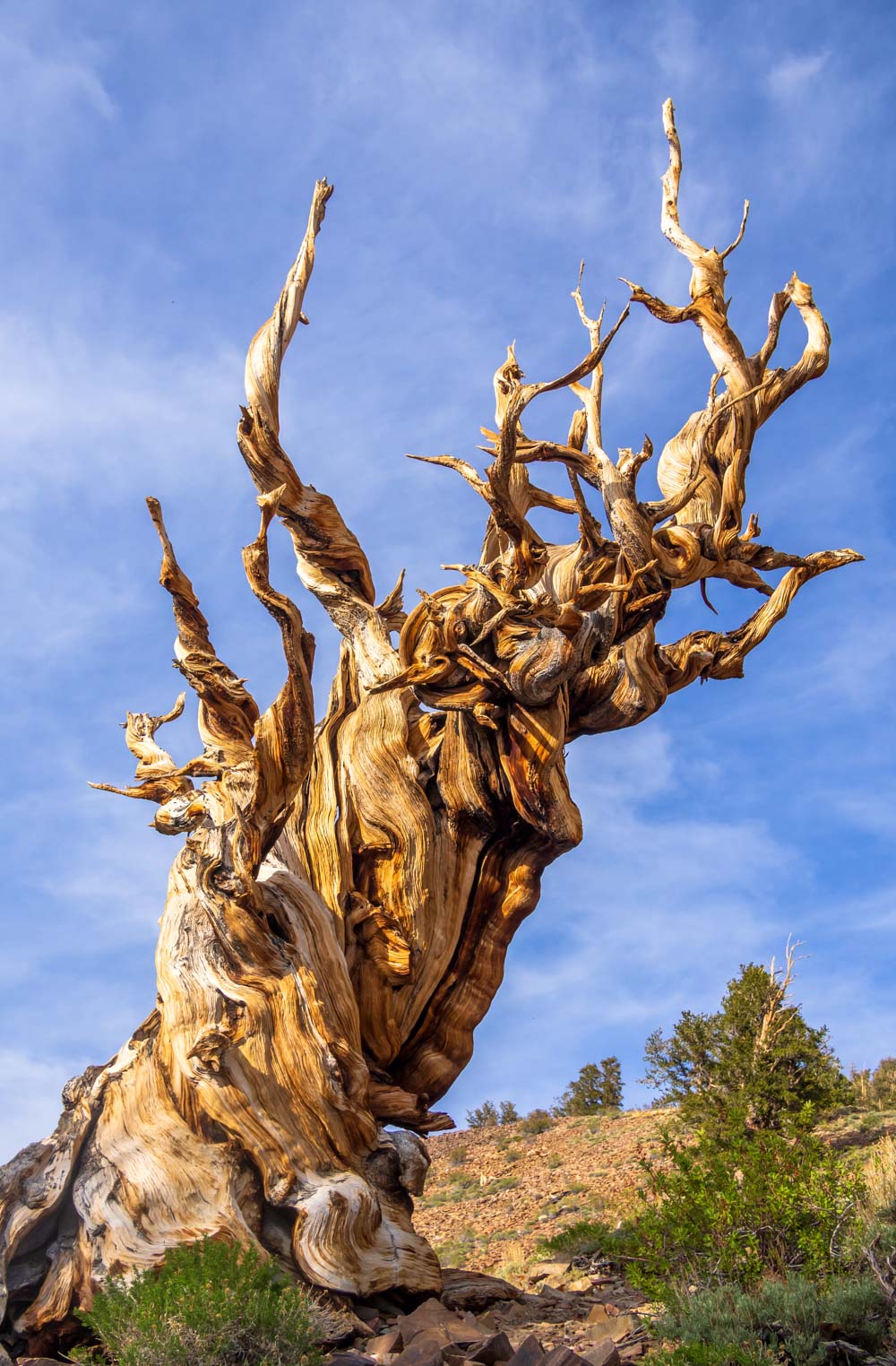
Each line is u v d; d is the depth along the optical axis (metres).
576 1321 9.12
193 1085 9.43
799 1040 17.81
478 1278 10.10
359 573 12.70
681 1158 8.91
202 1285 7.36
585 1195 17.81
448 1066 11.40
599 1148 21.81
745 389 15.02
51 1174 9.18
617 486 12.86
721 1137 9.51
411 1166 9.85
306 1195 9.05
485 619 11.55
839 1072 19.17
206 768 10.91
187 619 11.27
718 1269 8.00
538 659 11.22
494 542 13.88
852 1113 19.03
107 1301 7.61
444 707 11.30
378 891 11.37
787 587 14.62
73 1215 9.11
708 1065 18.45
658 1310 8.67
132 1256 8.66
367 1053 11.01
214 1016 9.77
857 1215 8.79
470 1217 18.86
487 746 11.66
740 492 14.64
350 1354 7.58
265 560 10.05
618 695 13.20
